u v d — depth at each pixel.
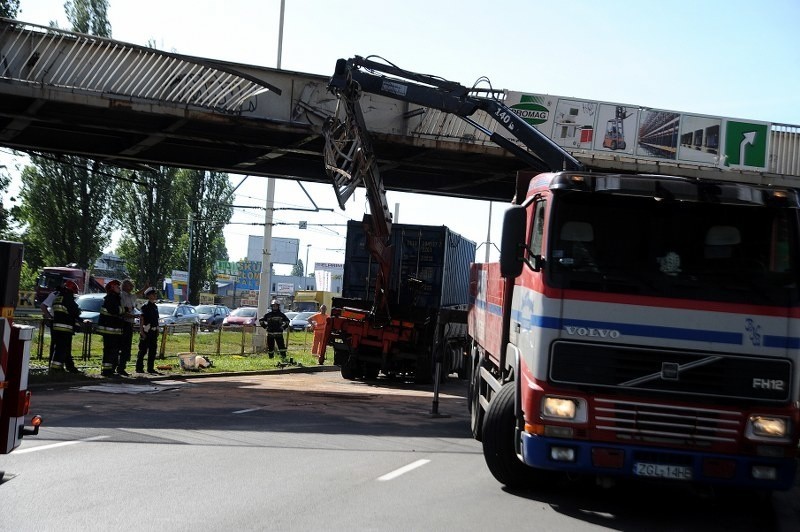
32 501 7.38
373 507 7.66
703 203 7.78
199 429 12.21
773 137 22.42
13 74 18.05
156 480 8.46
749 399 7.49
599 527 7.44
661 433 7.47
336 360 23.64
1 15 37.41
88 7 50.50
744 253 7.71
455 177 25.41
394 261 23.78
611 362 7.55
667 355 7.52
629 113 21.75
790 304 7.57
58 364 18.14
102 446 10.34
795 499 9.26
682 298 7.57
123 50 18.64
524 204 9.04
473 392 13.32
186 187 59.12
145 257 56.66
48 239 51.28
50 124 20.41
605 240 7.79
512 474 8.73
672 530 7.52
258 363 26.42
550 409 7.56
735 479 7.45
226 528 6.66
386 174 25.33
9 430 7.10
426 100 14.32
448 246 24.02
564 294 7.64
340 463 9.96
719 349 7.53
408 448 11.44
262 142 21.31
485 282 12.47
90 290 52.47
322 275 85.88
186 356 22.67
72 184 51.34
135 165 24.97
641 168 21.86
